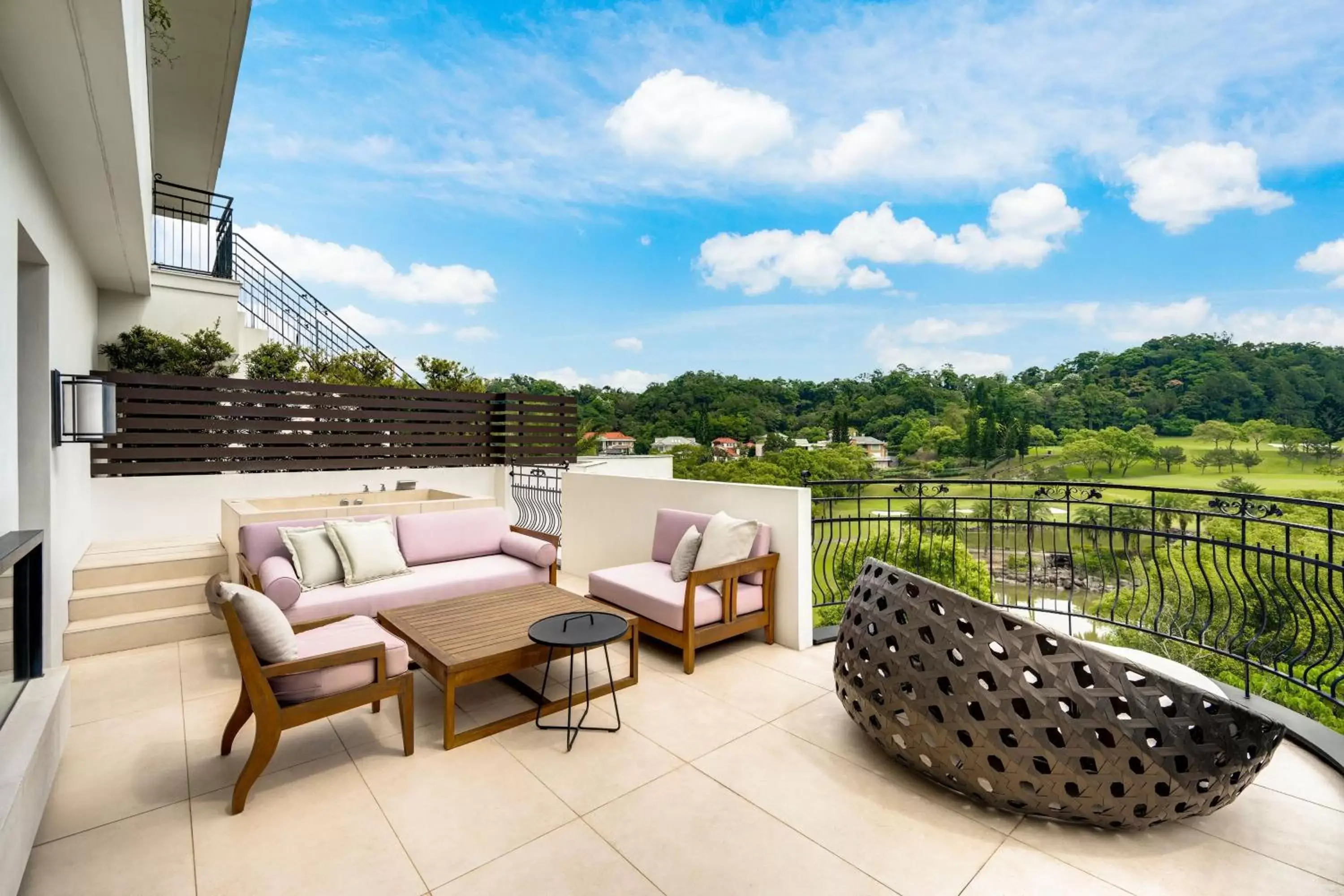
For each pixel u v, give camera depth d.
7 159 2.93
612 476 5.65
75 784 2.57
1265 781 2.62
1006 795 2.26
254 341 10.31
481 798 2.48
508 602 3.86
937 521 4.51
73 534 4.64
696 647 3.79
